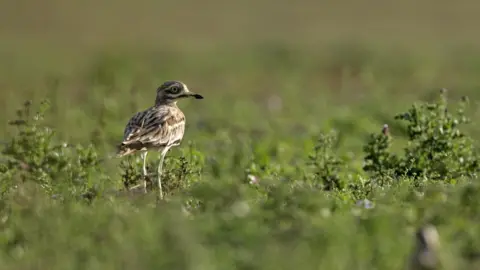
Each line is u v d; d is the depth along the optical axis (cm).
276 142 1870
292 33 4269
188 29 4391
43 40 4038
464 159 1412
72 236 1008
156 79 3080
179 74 3225
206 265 912
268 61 3444
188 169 1358
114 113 2244
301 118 2328
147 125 1341
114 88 2791
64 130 1952
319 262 918
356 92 2850
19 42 3972
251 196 1220
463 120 1458
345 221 1024
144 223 1024
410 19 4531
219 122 2258
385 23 4469
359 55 3509
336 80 3123
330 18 4597
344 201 1141
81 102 2555
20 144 1296
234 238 976
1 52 3706
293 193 1111
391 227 1005
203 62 3419
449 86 2912
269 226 1027
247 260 924
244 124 2230
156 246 957
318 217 1046
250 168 1500
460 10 4672
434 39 4059
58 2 4666
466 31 4256
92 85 2873
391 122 2102
